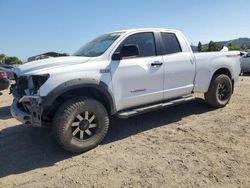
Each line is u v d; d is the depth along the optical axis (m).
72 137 4.75
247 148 4.77
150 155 4.68
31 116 4.75
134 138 5.47
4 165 4.60
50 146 5.27
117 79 5.24
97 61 5.11
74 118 4.73
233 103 7.75
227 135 5.38
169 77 6.00
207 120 6.32
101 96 5.26
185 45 6.41
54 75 4.62
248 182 3.75
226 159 4.40
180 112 6.98
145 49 5.75
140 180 3.93
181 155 4.61
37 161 4.70
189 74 6.38
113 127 6.14
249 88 10.40
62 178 4.11
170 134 5.58
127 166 4.35
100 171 4.25
